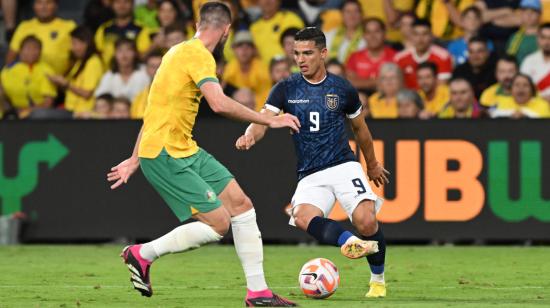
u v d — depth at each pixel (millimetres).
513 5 53500
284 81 27906
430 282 32781
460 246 47219
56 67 55156
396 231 47031
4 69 55688
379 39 52844
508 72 50625
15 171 48188
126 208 47969
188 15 55656
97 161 47938
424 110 50719
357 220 27109
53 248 46719
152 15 55438
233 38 54250
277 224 47531
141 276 25141
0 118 51438
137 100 53156
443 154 46812
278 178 47344
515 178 46844
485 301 26469
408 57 52656
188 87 24125
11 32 58344
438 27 53625
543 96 52375
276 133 47250
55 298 27766
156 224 47969
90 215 48031
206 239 24438
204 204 24141
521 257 42062
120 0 55062
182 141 24438
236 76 52719
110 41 54781
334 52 53938
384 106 50719
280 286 31719
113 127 47812
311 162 27719
